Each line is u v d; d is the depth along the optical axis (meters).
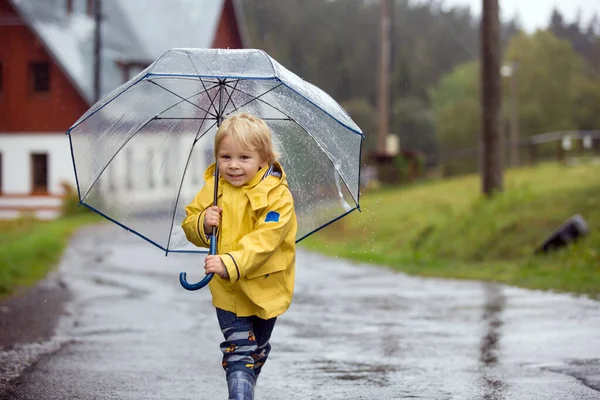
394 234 24.28
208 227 5.90
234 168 5.81
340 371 8.33
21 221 36.53
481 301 12.82
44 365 8.56
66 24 50.56
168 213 6.68
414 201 31.55
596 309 11.73
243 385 5.71
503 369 8.30
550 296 13.10
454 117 106.06
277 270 5.85
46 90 50.41
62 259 19.89
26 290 14.27
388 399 7.28
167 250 6.66
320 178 6.48
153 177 6.59
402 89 100.81
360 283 15.50
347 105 92.31
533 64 105.19
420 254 19.62
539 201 21.19
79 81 49.00
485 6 23.17
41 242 21.14
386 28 49.84
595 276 14.59
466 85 111.50
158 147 6.59
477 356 8.92
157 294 13.95
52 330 10.52
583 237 17.14
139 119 6.31
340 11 104.25
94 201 6.24
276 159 6.11
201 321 11.27
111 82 50.53
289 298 5.97
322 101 5.86
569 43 110.06
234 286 5.83
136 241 25.81
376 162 46.94
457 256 18.98
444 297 13.38
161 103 6.32
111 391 7.58
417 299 13.22
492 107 23.19
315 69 101.56
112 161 6.32
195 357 9.00
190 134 6.65
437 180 46.25
